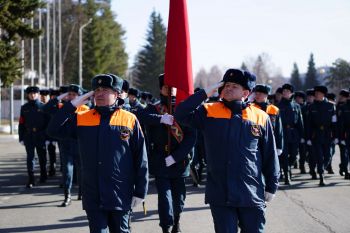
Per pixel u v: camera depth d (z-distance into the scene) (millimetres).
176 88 6207
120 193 4305
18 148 22266
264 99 9461
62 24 64938
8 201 9227
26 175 13047
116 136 4348
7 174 13250
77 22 65812
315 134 11305
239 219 4273
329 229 6898
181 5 6273
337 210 8195
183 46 6238
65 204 8711
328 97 13570
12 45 18344
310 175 12820
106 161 4301
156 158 6160
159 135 6191
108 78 4422
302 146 13180
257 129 4285
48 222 7445
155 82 77562
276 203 8828
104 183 4289
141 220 7570
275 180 4367
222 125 4246
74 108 4426
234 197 4121
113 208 4262
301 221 7395
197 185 10969
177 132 6098
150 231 6848
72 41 64125
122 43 74438
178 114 4379
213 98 11195
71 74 63531
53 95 12414
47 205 8805
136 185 4438
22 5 17828
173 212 6312
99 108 4430
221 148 4211
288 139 11312
